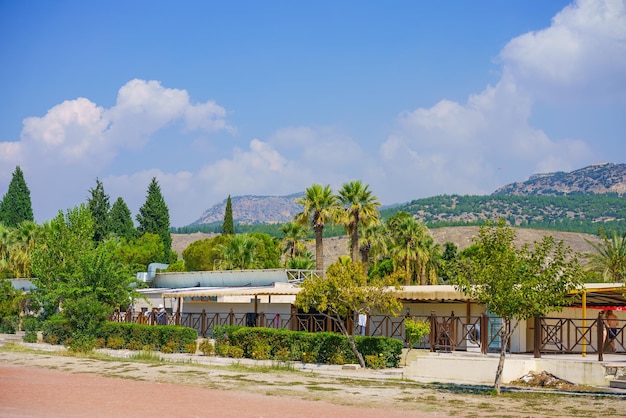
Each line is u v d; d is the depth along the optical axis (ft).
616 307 100.99
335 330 120.06
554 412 60.85
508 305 70.54
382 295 93.81
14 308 182.29
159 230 322.75
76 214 156.25
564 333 100.73
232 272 160.66
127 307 168.76
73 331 127.65
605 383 77.46
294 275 152.76
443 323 98.53
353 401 67.26
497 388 72.33
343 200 199.11
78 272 139.74
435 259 245.65
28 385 75.15
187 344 119.55
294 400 67.41
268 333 109.70
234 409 60.64
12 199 323.57
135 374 88.53
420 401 67.51
